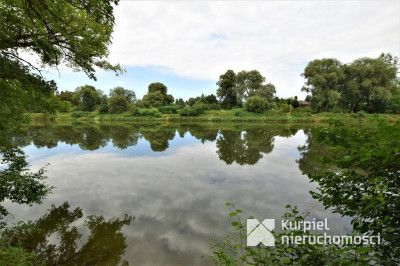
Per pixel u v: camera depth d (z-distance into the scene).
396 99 39.47
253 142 17.12
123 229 4.77
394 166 1.77
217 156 12.20
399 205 1.55
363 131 1.98
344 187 1.83
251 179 8.15
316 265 1.72
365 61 39.59
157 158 11.82
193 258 3.80
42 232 4.63
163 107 56.69
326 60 40.78
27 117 5.20
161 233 4.61
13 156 5.39
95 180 8.18
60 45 5.15
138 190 7.14
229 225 4.90
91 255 3.91
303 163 10.45
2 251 2.97
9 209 5.68
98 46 5.87
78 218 5.27
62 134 22.80
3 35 3.93
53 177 8.52
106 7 4.29
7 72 3.88
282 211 5.47
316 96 40.34
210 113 49.94
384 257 1.47
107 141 17.97
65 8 4.80
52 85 5.02
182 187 7.39
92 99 62.59
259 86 52.59
